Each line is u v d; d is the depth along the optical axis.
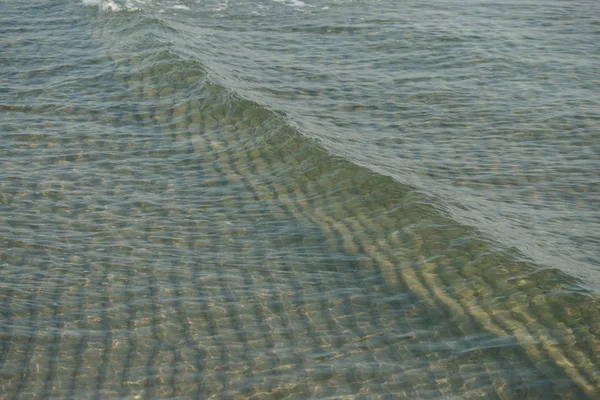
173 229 11.58
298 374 8.80
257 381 8.70
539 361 8.79
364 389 8.56
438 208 11.80
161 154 13.70
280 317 9.73
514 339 9.13
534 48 18.67
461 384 8.56
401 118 15.44
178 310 9.84
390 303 9.89
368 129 14.95
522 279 10.09
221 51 18.28
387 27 19.95
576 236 11.60
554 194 12.91
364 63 17.94
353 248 11.01
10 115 14.98
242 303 9.98
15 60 17.41
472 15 20.84
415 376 8.71
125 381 8.69
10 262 10.68
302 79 16.98
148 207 12.12
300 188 12.53
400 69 17.64
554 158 14.07
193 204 12.23
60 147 13.88
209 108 15.03
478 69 17.62
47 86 16.17
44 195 12.38
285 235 11.39
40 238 11.27
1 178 12.78
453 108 15.86
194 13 21.00
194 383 8.67
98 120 14.86
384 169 13.02
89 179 12.89
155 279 10.45
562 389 8.40
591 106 15.91
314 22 20.41
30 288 10.16
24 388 8.55
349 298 10.02
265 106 14.89
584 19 20.50
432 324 9.49
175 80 16.17
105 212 11.98
